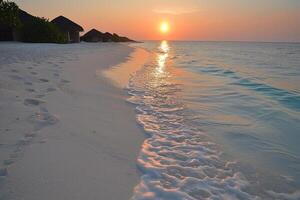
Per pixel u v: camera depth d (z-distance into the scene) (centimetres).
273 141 512
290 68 1895
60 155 346
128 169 342
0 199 251
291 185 365
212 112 679
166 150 422
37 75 743
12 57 1026
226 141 496
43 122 439
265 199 327
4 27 2878
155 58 2812
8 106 470
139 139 451
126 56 2388
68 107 548
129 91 827
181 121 586
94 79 892
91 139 416
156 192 300
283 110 721
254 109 723
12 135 373
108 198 276
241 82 1167
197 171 366
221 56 3506
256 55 3912
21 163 313
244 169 394
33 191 269
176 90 934
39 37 3030
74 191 279
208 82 1141
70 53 1622
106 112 570
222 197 312
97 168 332
